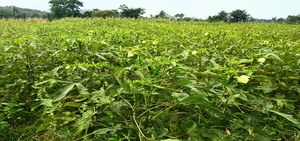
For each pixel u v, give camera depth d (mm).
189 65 3547
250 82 3361
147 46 3818
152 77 2229
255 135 2109
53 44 4594
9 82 3576
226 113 2338
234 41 5336
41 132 2758
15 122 2941
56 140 2561
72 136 2340
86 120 2213
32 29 10906
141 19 21688
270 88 3061
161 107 2709
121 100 2316
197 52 3098
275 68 3348
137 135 2092
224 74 2410
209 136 1896
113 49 3525
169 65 2568
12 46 3629
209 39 5367
